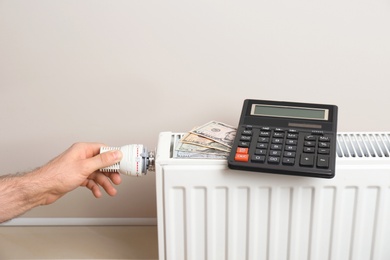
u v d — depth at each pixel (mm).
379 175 742
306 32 939
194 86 984
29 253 1000
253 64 965
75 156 771
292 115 772
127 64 971
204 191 756
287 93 983
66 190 757
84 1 929
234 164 705
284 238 790
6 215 752
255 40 948
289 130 746
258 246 798
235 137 747
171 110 1004
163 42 954
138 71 976
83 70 977
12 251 1005
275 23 936
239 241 794
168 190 753
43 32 951
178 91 989
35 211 1081
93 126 1019
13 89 993
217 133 789
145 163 769
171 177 743
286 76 971
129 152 765
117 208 1083
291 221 775
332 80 970
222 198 763
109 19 940
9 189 736
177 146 767
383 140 792
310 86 977
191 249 797
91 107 1005
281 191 756
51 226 1085
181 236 791
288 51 953
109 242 1034
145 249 1010
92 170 747
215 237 790
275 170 698
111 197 1074
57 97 999
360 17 924
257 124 762
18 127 1022
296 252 798
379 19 923
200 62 966
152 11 934
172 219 778
